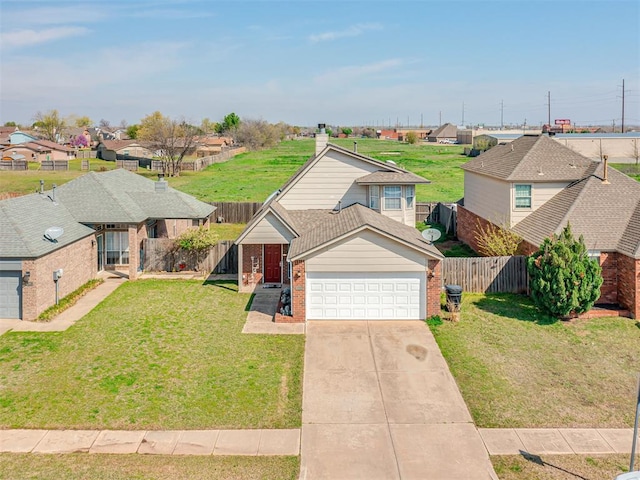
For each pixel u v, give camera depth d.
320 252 19.89
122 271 27.03
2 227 20.28
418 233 23.58
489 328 19.17
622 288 20.47
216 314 20.80
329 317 20.31
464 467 11.50
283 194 26.20
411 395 14.58
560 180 25.31
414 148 114.31
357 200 26.27
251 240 23.56
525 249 23.81
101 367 16.00
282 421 13.28
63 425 12.92
